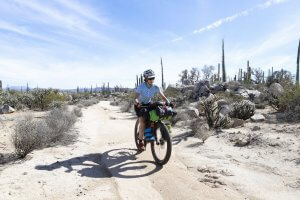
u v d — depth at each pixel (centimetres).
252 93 2109
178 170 616
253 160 690
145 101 718
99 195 483
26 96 2327
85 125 1310
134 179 563
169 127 671
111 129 1219
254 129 1023
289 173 598
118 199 471
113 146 846
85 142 900
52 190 495
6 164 617
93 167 637
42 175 557
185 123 1251
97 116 1895
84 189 509
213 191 510
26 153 670
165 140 649
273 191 516
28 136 670
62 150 761
